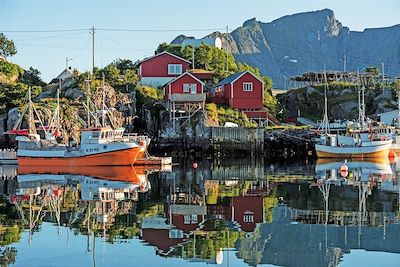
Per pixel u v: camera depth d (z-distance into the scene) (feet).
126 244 62.39
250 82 226.99
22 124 205.36
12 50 287.07
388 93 266.57
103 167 164.45
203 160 194.70
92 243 62.80
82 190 109.09
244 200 94.12
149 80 248.32
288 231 69.00
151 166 168.45
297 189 108.47
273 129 215.10
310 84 304.50
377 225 72.13
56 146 166.91
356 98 269.64
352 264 55.01
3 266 53.78
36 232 68.69
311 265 54.54
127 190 108.78
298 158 205.98
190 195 100.89
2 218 77.87
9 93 224.94
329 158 202.90
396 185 113.39
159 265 54.19
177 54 278.26
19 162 165.89
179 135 204.95
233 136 203.72
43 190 109.29
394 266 54.24
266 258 56.80
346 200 92.89
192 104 207.31
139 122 221.66
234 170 154.51
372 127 215.51
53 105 205.98
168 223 73.92
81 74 236.63
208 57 274.36
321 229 69.82
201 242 63.36
